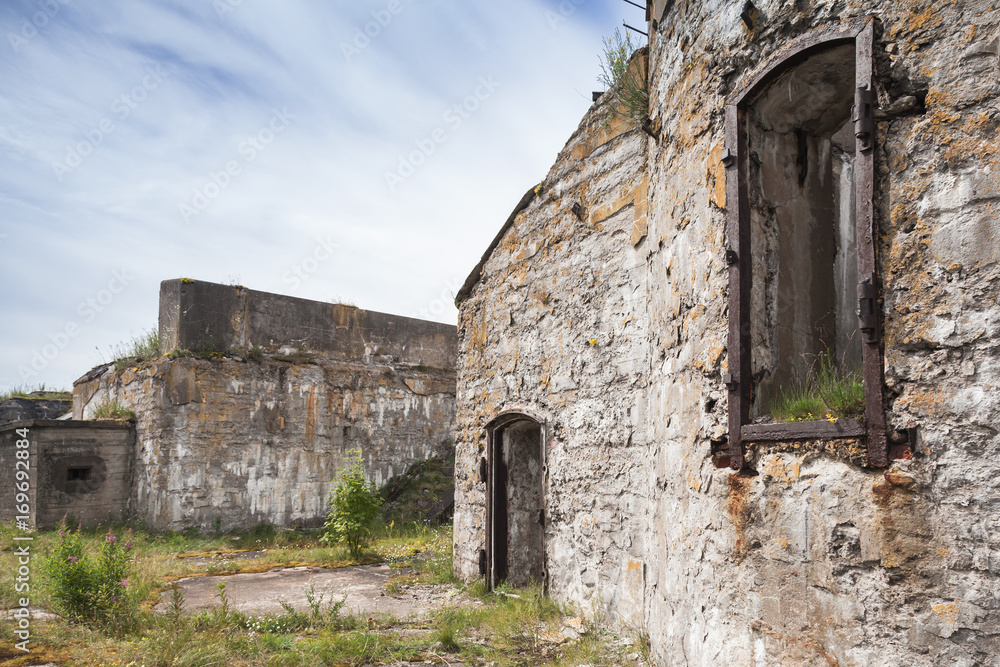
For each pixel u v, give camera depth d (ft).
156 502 39.93
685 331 13.46
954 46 9.07
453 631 18.15
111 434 42.01
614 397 19.08
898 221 9.36
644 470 17.29
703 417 12.39
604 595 18.70
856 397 9.95
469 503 26.61
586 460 20.17
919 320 9.03
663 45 15.81
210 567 30.48
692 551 12.55
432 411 55.06
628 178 19.34
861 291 9.55
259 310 46.26
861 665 9.06
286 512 44.96
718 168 12.51
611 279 19.77
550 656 16.34
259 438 44.39
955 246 8.81
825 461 9.91
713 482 11.91
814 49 10.74
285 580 28.04
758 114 12.41
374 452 50.62
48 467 39.11
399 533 42.42
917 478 8.80
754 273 11.97
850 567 9.37
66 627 17.33
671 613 13.83
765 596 10.52
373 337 52.39
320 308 49.47
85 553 20.20
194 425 41.75
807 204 13.15
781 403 11.72
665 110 15.52
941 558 8.50
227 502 42.45
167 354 42.24
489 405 25.93
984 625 8.05
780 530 10.39
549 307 22.79
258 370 44.93
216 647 16.03
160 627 17.97
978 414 8.39
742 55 12.14
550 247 23.06
